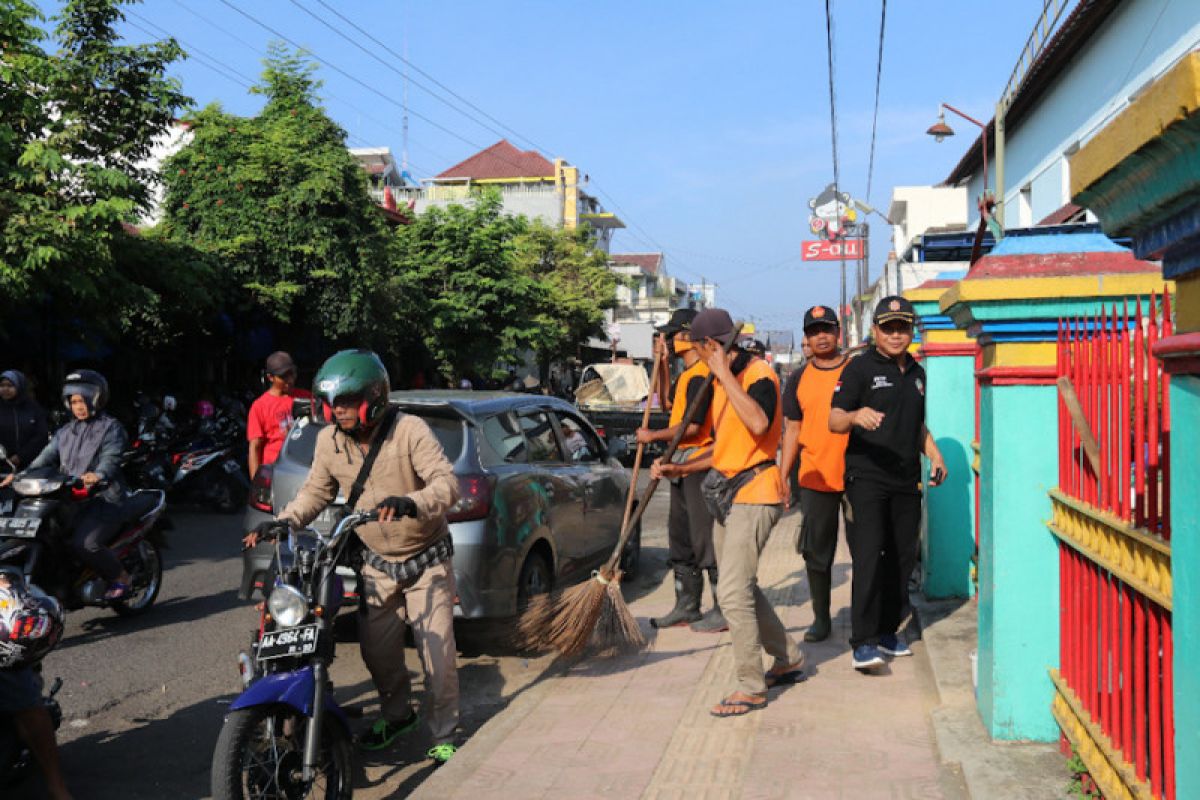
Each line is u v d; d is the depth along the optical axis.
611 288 37.59
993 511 3.98
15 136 11.30
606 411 19.77
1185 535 2.19
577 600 5.40
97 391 6.93
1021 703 3.97
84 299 12.44
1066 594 3.77
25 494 6.19
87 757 4.72
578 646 5.42
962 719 4.29
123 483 7.11
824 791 3.71
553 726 4.59
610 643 5.59
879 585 5.26
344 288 18.41
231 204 17.53
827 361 5.82
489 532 6.12
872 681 5.12
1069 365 3.65
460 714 5.37
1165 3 12.80
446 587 4.57
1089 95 16.11
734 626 4.66
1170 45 12.63
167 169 17.89
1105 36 15.24
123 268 13.75
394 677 4.67
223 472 12.88
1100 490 3.21
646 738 4.38
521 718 4.71
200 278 15.20
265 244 17.45
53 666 6.18
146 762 4.67
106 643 6.74
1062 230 4.11
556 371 36.53
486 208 24.81
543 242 36.78
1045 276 3.84
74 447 6.90
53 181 11.59
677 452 6.49
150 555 7.55
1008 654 3.98
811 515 5.85
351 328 18.59
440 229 24.42
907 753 4.06
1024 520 3.95
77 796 4.26
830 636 6.13
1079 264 3.92
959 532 6.75
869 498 5.28
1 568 3.93
